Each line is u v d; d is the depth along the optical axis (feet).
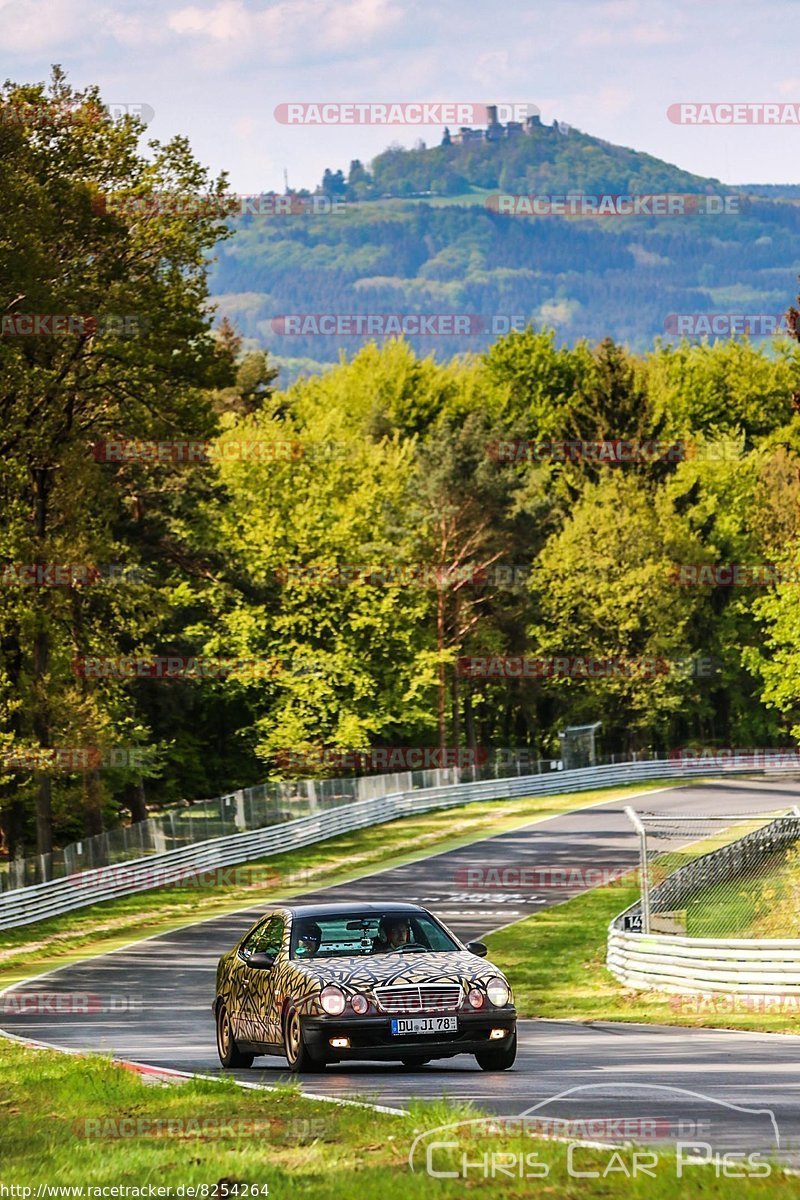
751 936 331.16
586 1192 88.58
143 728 605.73
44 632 522.88
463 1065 174.19
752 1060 169.78
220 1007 185.98
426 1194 89.97
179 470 590.96
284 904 499.51
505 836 643.45
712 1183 88.84
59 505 514.68
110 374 513.04
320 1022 156.35
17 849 615.57
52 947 437.99
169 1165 105.29
